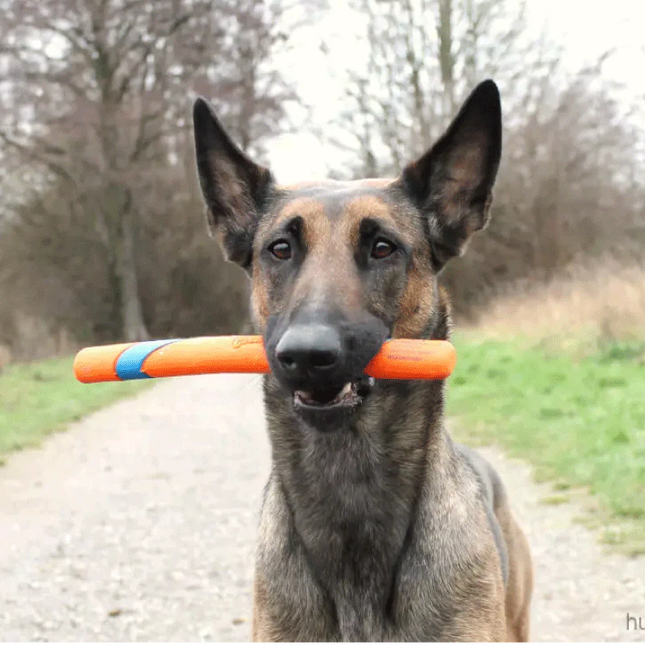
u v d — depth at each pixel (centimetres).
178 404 319
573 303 352
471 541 69
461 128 78
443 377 68
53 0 576
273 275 73
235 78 649
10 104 600
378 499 69
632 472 142
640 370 239
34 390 341
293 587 70
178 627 104
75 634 102
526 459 170
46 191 687
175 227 760
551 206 595
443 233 79
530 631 96
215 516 149
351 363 65
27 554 132
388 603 69
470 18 525
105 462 202
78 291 712
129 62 670
